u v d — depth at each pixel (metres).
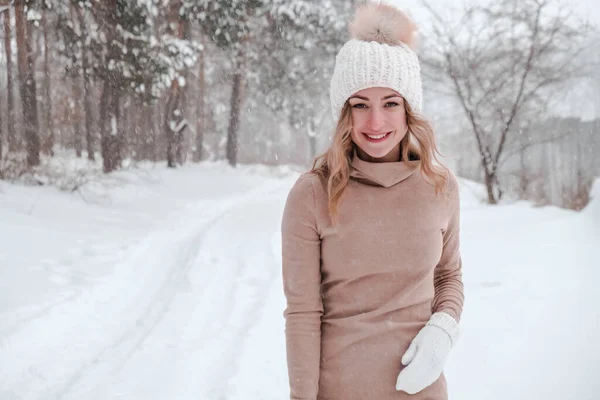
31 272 6.62
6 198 10.98
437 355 1.60
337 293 1.69
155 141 29.45
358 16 1.73
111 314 5.73
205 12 20.53
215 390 3.93
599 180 13.88
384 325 1.64
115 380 4.15
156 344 4.87
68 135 33.03
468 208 14.69
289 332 1.63
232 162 29.64
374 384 1.63
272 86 28.80
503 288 5.86
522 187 20.73
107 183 14.82
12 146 16.19
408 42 1.73
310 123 41.59
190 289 6.60
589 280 5.98
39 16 14.22
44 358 4.54
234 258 8.30
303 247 1.65
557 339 4.34
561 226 9.44
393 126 1.66
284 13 24.11
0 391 3.96
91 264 7.40
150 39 16.83
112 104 18.98
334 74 1.72
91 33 16.33
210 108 38.12
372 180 1.66
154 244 9.35
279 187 23.72
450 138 26.73
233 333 5.10
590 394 3.42
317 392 1.65
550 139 20.44
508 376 3.75
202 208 15.34
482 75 19.14
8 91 21.19
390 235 1.65
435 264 1.73
